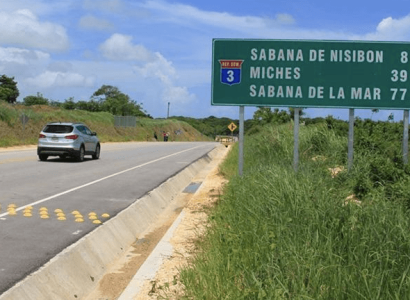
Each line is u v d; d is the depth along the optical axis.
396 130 17.62
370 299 4.05
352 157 12.73
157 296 5.30
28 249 7.34
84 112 73.56
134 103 115.31
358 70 12.89
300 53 13.03
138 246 9.23
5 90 82.81
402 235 5.43
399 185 9.61
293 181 8.67
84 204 11.52
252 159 18.14
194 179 20.89
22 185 14.45
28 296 5.62
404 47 12.78
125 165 23.12
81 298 6.27
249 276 4.94
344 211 6.59
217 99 13.23
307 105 13.02
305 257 5.05
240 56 13.17
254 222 6.83
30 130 47.69
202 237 7.89
